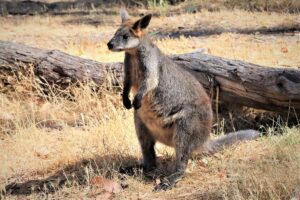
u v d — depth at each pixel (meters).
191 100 6.68
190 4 18.12
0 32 15.43
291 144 6.96
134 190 6.29
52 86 9.40
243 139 7.32
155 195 6.13
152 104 6.66
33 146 7.71
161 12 17.61
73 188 6.36
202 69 8.34
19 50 9.52
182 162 6.59
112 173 6.62
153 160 6.94
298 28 14.02
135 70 6.74
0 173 6.86
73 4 20.52
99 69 9.32
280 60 10.62
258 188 5.70
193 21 15.69
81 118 8.74
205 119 6.75
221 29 14.45
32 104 8.82
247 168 6.36
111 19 17.33
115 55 11.51
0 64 9.42
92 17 17.84
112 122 7.98
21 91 9.38
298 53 11.05
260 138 7.54
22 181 6.79
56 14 18.81
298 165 6.09
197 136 6.68
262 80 7.88
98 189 6.35
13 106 9.05
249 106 8.23
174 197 6.02
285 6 16.41
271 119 8.17
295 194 5.50
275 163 6.34
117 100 8.98
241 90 8.09
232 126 8.22
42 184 6.64
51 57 9.40
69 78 9.32
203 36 13.79
